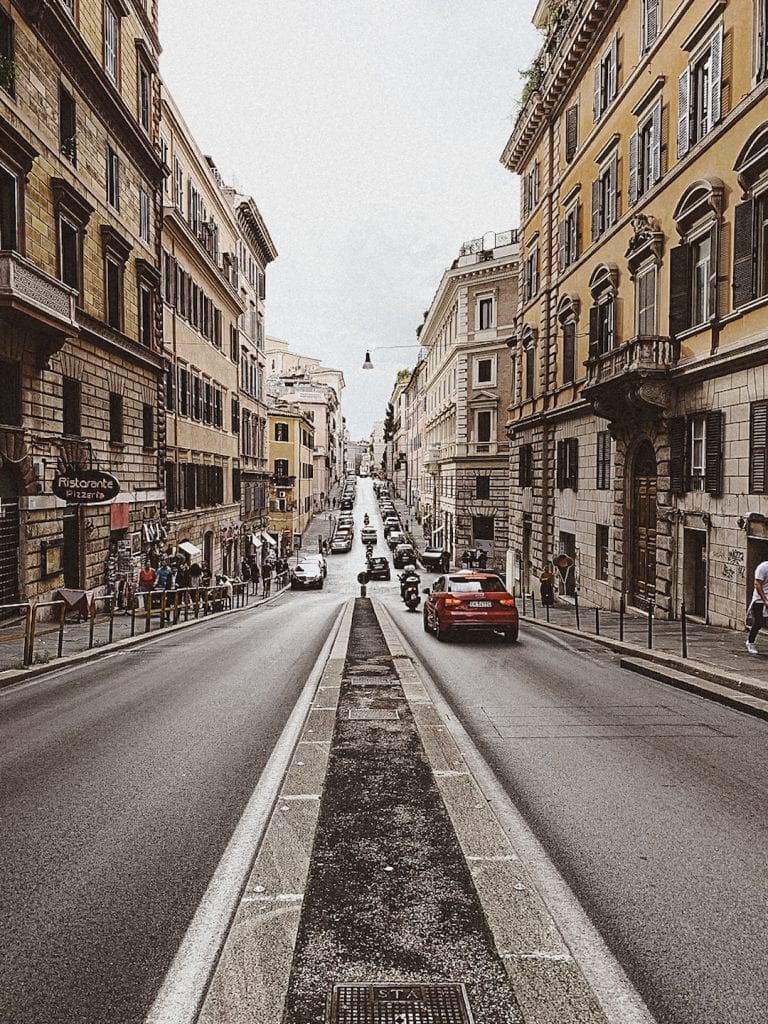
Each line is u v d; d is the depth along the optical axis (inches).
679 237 765.9
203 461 1539.1
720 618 696.4
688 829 209.6
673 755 282.2
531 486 1337.4
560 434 1191.6
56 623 795.4
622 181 933.8
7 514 714.8
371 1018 128.0
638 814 220.8
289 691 417.4
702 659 495.5
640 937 153.9
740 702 362.6
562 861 189.2
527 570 1402.6
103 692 425.7
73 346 847.7
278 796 232.4
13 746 302.0
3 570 715.4
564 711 360.5
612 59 967.6
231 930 155.1
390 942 150.9
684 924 158.9
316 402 4830.2
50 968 143.9
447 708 367.2
